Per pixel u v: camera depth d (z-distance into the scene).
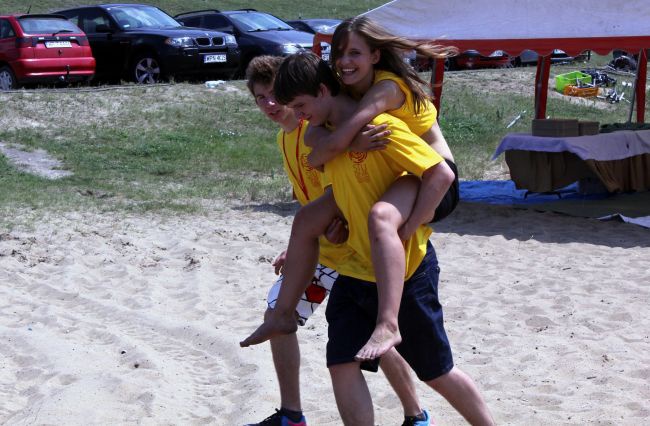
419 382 6.46
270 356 7.03
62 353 7.05
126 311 8.37
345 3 52.44
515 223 12.48
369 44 4.44
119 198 13.82
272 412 5.80
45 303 8.74
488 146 19.73
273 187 14.95
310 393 6.29
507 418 5.73
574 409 5.85
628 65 31.95
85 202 13.31
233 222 12.44
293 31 25.27
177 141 17.97
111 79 22.94
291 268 4.75
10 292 9.01
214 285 9.40
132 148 17.25
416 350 4.55
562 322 7.94
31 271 9.89
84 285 9.43
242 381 6.50
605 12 13.62
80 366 6.76
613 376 6.42
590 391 6.16
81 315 8.39
